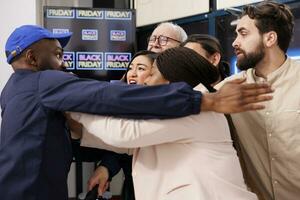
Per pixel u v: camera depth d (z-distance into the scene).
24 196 1.18
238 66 1.60
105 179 1.53
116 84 1.14
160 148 1.16
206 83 1.18
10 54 1.31
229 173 1.11
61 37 1.38
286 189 1.53
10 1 3.75
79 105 1.13
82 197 3.74
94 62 3.59
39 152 1.21
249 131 1.53
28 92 1.23
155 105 1.07
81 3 4.43
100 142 1.33
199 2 3.40
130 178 1.67
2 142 1.24
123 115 1.11
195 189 1.07
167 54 1.21
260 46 1.52
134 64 1.68
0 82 3.68
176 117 1.08
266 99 1.05
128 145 1.11
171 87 1.10
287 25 1.54
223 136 1.16
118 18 3.62
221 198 1.07
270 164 1.52
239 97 1.05
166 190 1.11
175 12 3.61
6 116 1.25
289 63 1.53
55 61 1.33
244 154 1.55
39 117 1.21
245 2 3.01
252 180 1.57
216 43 1.70
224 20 3.17
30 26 1.34
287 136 1.48
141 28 3.93
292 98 1.48
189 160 1.11
